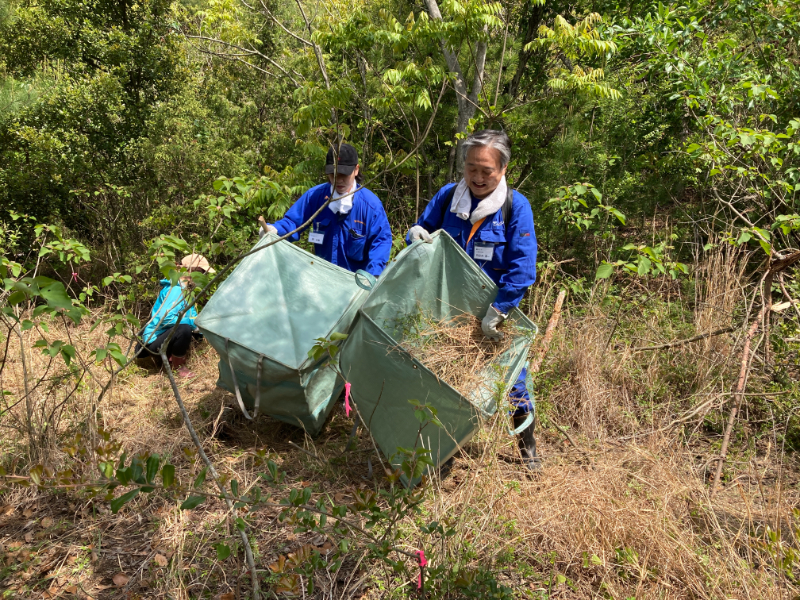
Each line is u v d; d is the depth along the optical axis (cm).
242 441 363
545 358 429
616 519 262
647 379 420
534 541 268
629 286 550
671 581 243
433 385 275
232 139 782
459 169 672
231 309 336
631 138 737
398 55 711
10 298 199
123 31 809
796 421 356
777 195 438
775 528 259
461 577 218
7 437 344
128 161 774
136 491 181
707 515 277
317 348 244
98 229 798
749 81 503
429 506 288
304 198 395
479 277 309
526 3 708
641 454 318
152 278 639
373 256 389
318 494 307
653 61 573
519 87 730
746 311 415
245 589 239
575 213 510
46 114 762
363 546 247
